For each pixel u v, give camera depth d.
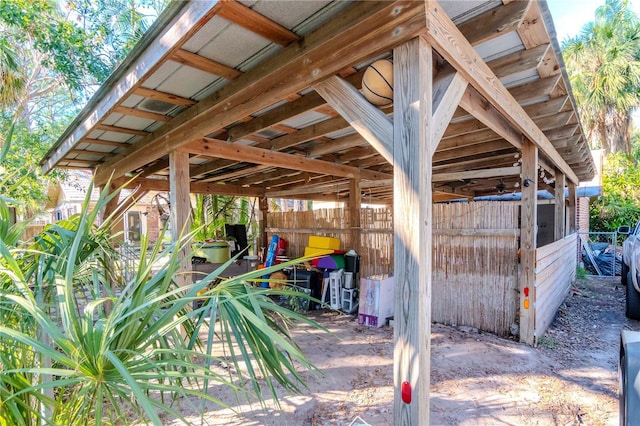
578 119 3.56
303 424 2.38
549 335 4.11
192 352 1.21
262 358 1.48
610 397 2.71
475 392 2.79
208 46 1.94
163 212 8.27
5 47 6.32
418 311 1.55
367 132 1.77
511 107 2.66
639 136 15.42
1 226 1.63
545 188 7.02
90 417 1.84
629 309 4.77
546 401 2.65
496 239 4.14
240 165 5.33
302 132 3.68
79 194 12.47
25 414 1.41
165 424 2.37
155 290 1.56
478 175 5.35
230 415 2.49
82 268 1.83
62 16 7.92
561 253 5.45
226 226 8.09
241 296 1.42
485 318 4.21
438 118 1.69
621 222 11.46
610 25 12.86
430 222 1.63
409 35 1.51
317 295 5.62
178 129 3.05
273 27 1.78
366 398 2.71
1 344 1.41
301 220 6.76
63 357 1.07
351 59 1.71
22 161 7.30
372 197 9.96
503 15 1.78
